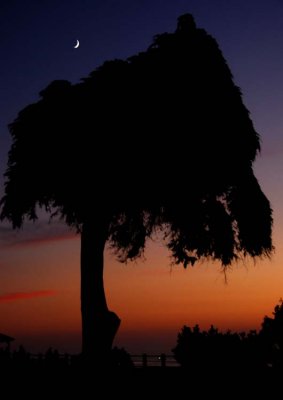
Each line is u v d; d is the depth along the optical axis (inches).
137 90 1246.3
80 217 1236.5
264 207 1328.7
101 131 1219.2
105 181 1208.8
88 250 1272.1
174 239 1302.9
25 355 1343.5
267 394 1034.1
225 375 1091.3
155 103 1235.9
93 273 1272.1
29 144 1254.9
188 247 1279.5
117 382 1179.9
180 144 1224.8
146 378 1163.3
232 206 1309.1
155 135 1219.2
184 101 1246.9
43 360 1290.6
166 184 1219.2
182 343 1170.0
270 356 1090.7
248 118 1328.7
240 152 1295.5
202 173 1235.9
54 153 1228.5
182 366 1157.7
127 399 1097.4
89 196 1217.4
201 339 1151.6
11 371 1285.7
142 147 1211.9
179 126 1229.1
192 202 1237.7
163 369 1171.3
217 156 1251.8
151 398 1090.1
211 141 1247.5
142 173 1208.8
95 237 1266.0
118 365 1222.9
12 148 1279.5
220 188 1274.6
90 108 1236.5
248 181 1310.3
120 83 1257.4
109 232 1306.6
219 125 1264.8
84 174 1213.7
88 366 1226.6
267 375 1061.8
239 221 1312.7
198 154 1230.9
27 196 1253.7
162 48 1311.5
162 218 1289.4
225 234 1282.0
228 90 1316.4
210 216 1272.1
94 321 1258.0
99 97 1245.1
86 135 1223.5
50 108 1262.3
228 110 1291.8
